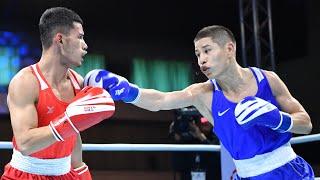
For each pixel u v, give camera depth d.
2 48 8.70
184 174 5.45
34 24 9.10
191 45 10.62
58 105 2.39
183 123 5.52
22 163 2.45
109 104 2.21
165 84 10.31
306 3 9.77
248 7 8.95
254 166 2.65
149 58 10.30
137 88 2.76
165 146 3.60
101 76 2.64
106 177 9.88
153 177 10.16
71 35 2.40
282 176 2.62
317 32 9.53
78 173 2.69
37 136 2.17
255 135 2.62
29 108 2.30
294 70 10.06
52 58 2.43
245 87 2.71
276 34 10.34
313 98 9.58
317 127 9.46
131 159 10.11
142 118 10.12
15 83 2.36
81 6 9.76
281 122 2.46
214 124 2.80
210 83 2.86
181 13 10.62
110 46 9.98
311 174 2.68
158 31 10.43
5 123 8.67
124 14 10.18
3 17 8.84
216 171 5.28
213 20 10.77
